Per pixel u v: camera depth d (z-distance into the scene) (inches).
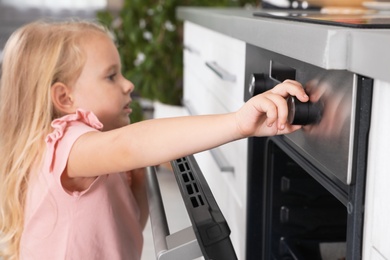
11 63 49.2
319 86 32.4
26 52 48.6
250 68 46.5
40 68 47.8
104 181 46.6
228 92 56.2
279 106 32.1
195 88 78.4
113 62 49.7
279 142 43.2
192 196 34.5
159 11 111.6
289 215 47.3
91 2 171.8
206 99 69.0
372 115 27.6
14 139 48.3
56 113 48.5
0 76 53.1
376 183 27.2
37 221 45.9
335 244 46.8
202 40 71.1
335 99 30.1
